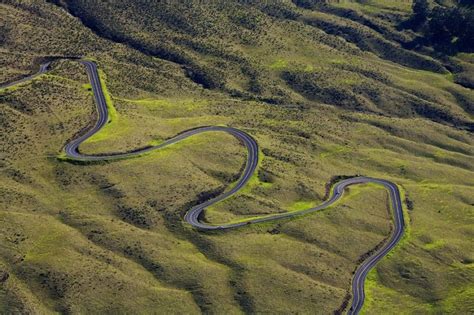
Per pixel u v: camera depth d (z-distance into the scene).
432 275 167.88
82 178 176.88
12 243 148.88
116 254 153.38
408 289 163.62
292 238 171.38
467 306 157.50
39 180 173.75
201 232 165.75
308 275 158.25
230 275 153.25
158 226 166.12
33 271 142.62
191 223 168.75
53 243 151.50
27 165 178.12
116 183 176.38
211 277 150.88
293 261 161.12
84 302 138.12
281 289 150.38
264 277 152.75
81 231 158.62
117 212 167.88
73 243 152.38
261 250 162.50
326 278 159.12
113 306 138.62
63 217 162.88
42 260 145.38
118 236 158.00
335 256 168.25
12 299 134.88
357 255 171.25
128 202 170.88
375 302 156.00
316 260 164.12
